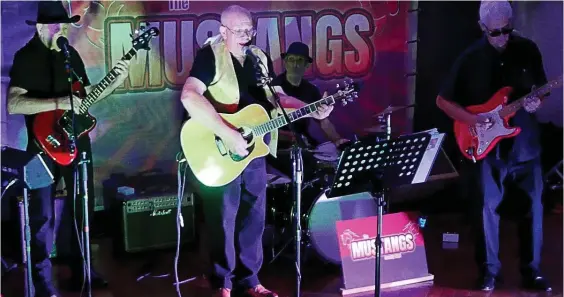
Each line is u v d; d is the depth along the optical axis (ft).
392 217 15.05
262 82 11.99
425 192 20.94
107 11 18.19
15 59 13.60
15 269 16.01
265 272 15.92
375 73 20.81
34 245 13.66
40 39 13.69
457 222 19.84
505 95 13.57
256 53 13.10
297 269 12.28
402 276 14.93
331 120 20.52
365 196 15.55
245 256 13.80
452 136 21.04
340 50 20.42
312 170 15.74
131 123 18.83
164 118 19.12
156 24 18.67
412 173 12.36
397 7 20.76
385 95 20.98
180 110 19.20
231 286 13.73
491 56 13.71
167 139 19.24
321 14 20.11
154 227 17.22
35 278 13.75
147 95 18.88
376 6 20.59
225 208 13.23
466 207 20.97
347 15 20.36
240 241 13.78
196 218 17.85
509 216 20.34
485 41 13.75
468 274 15.64
